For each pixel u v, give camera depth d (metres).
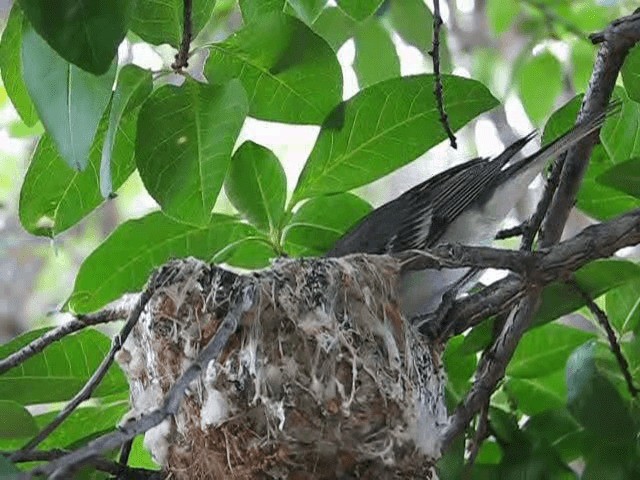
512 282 5.25
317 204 6.06
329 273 4.96
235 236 6.02
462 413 5.32
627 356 5.73
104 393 5.41
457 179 6.55
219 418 4.74
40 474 3.20
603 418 5.31
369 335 4.89
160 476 5.02
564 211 5.61
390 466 4.78
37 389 5.36
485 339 5.65
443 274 5.77
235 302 4.72
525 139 6.49
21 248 14.62
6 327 14.80
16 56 5.15
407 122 5.72
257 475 4.78
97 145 5.30
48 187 5.42
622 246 4.89
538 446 5.55
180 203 5.08
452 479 5.36
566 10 10.66
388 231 6.41
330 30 7.19
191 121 5.08
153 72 5.03
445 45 7.58
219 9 8.78
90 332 5.36
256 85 5.54
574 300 5.51
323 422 4.73
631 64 5.41
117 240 5.92
